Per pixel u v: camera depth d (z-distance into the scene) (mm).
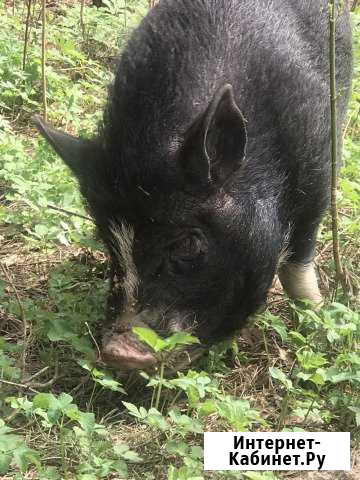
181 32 1050
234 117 967
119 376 1060
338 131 1236
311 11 1178
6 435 882
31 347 1132
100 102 1856
